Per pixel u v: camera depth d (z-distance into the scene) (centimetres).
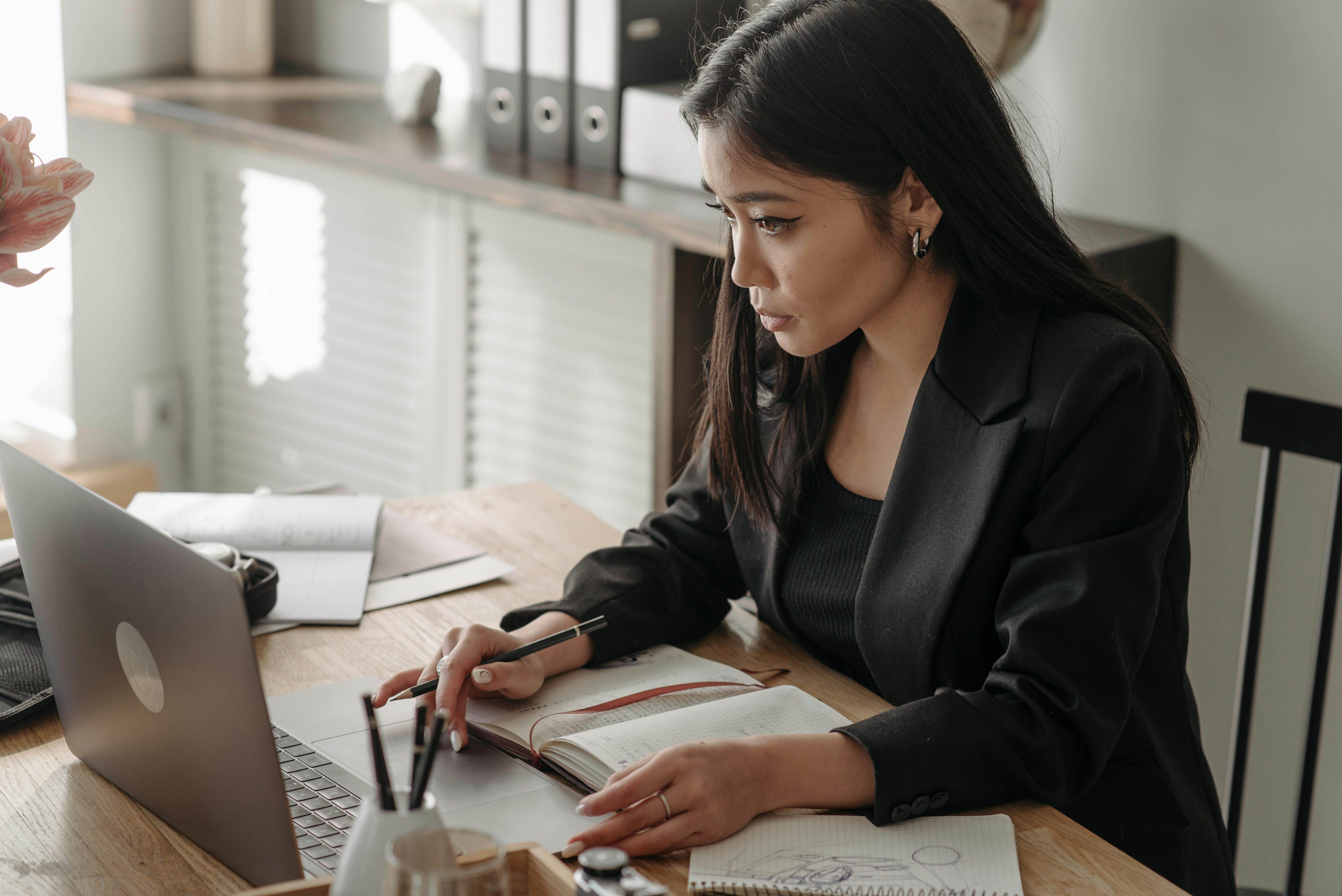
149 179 311
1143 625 107
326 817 98
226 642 80
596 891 79
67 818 99
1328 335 192
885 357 125
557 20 232
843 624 125
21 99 286
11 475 96
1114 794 115
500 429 276
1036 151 165
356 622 133
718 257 137
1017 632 106
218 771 88
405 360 286
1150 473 109
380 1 300
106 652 94
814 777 99
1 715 112
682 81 238
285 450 316
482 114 282
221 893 90
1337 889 204
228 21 300
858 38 108
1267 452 149
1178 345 207
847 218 111
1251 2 189
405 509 166
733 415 130
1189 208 201
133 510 153
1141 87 202
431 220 272
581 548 155
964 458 115
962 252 116
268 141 256
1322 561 197
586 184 225
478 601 140
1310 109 187
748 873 91
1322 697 147
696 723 108
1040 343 114
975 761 101
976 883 91
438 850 65
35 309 306
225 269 313
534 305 262
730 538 139
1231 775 153
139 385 321
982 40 188
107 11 292
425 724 108
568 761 104
